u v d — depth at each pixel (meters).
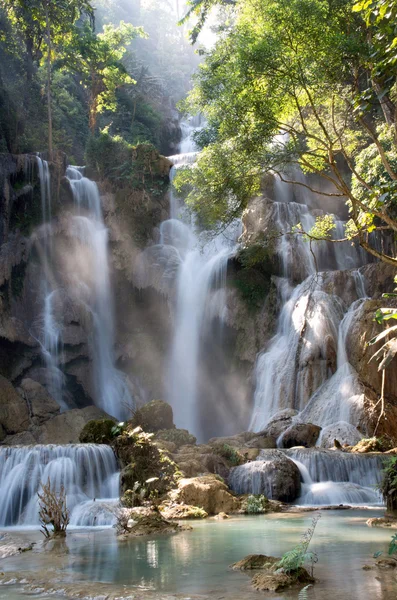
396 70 9.86
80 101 52.06
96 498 14.84
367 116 30.23
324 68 13.28
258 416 26.06
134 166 35.25
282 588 6.20
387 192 10.34
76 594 6.26
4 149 32.06
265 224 30.00
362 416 21.59
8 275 28.02
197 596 5.94
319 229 18.73
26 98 41.09
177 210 35.28
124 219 34.09
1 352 26.00
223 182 15.23
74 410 24.06
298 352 25.44
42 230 30.81
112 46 46.84
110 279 32.97
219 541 9.63
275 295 28.83
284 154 13.95
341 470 17.08
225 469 16.53
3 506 14.31
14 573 7.52
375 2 9.74
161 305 32.66
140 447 15.48
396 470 12.59
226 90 14.62
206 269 31.61
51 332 28.78
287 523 11.80
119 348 32.03
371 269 26.25
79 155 45.41
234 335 29.94
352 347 23.67
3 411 22.39
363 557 7.91
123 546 9.47
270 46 13.08
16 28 41.84
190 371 30.81
